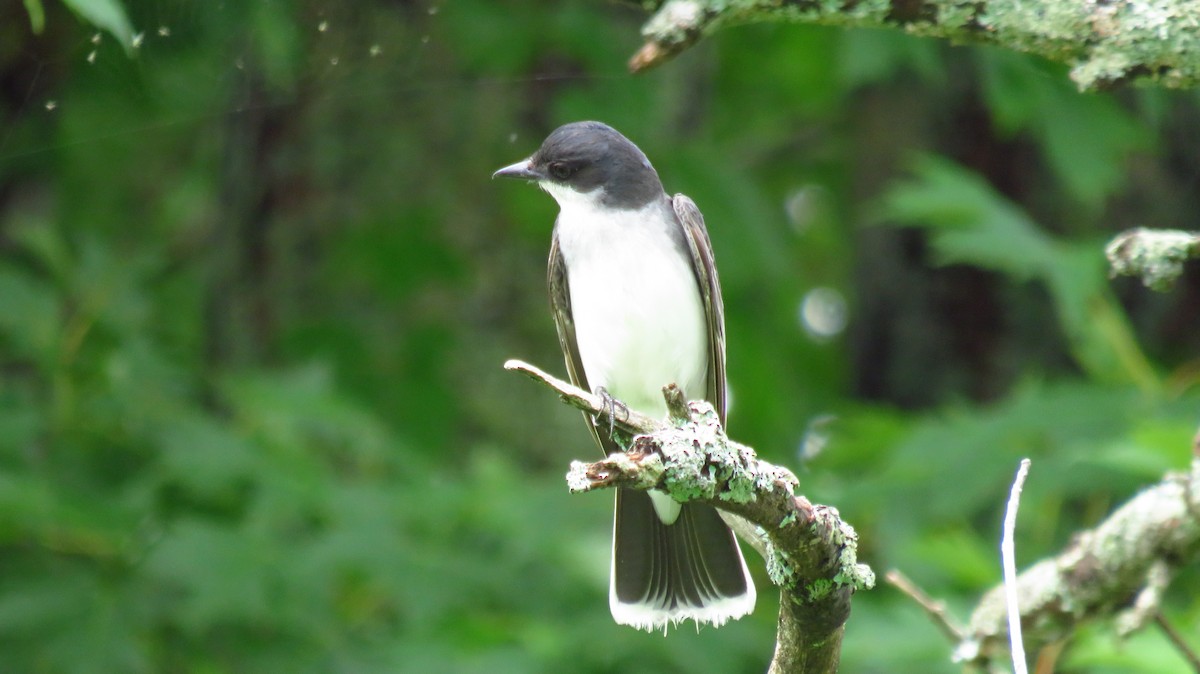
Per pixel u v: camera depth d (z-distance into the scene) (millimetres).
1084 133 11219
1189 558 6641
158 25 5988
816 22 5066
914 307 13031
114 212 13914
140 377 10641
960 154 13266
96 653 9156
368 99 12391
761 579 10203
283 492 9781
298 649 9422
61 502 9594
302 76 7051
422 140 12438
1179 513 6574
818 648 4699
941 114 13297
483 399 12133
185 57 6445
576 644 9375
